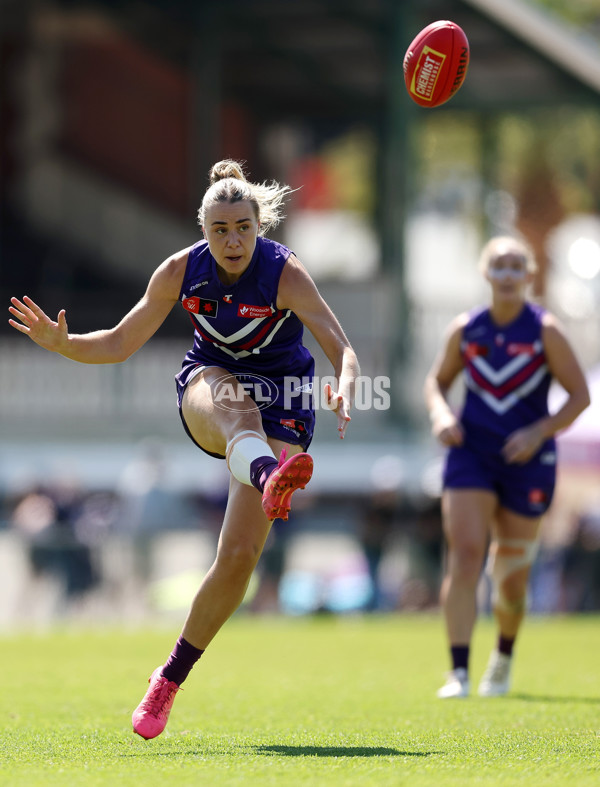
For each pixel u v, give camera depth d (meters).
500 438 23.44
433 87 18.36
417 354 75.81
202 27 77.62
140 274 86.81
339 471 72.81
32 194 87.44
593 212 128.38
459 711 20.11
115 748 15.70
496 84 85.75
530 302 24.17
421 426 74.12
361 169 142.62
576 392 23.59
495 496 23.39
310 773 13.44
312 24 78.12
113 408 73.38
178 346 74.44
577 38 75.12
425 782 12.85
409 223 74.88
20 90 87.75
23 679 26.23
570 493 60.78
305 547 52.62
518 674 27.16
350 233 134.12
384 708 20.73
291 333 16.23
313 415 16.50
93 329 81.81
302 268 15.85
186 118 98.12
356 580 51.31
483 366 23.83
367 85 91.25
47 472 71.69
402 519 52.53
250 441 15.24
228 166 16.09
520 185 126.69
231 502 15.88
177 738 16.69
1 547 47.75
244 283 15.70
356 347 74.50
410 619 49.97
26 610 47.56
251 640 38.19
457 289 114.75
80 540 48.03
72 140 90.06
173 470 71.94
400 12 73.62
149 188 95.25
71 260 87.31
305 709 20.62
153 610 48.59
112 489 72.25
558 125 120.81
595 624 45.59
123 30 85.25
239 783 12.70
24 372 73.31
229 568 15.77
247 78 91.00
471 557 23.02
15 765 14.12
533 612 51.34
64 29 88.50
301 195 138.88
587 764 14.23
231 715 19.72
